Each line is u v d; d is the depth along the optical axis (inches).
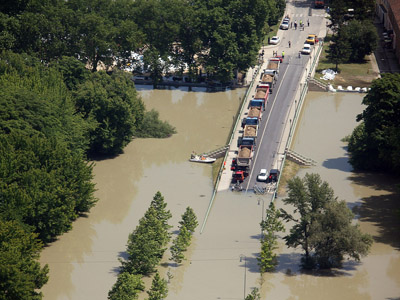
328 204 7509.8
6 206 7746.1
